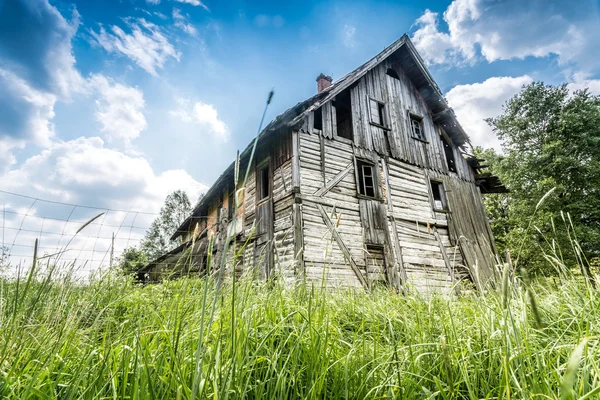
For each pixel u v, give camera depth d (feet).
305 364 5.08
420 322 6.88
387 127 37.11
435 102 43.80
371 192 34.71
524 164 62.23
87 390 3.79
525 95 67.41
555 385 4.33
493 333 5.29
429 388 5.00
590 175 56.03
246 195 36.45
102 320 6.00
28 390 3.55
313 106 30.60
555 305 7.61
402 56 42.19
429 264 32.53
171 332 5.04
